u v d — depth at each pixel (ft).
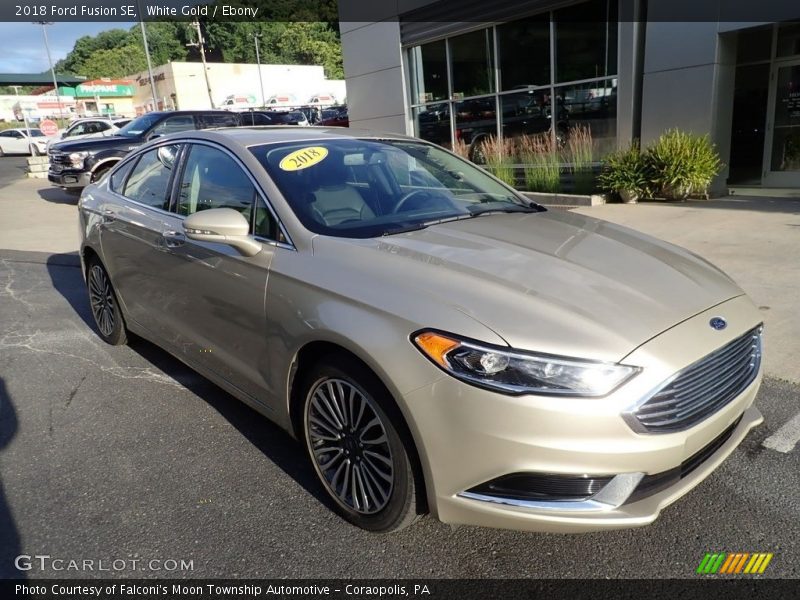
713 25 30.68
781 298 16.51
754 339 8.66
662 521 8.68
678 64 32.40
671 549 8.13
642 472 7.07
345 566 8.03
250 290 9.65
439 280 7.91
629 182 32.30
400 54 48.39
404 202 10.94
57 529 8.89
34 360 15.34
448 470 7.26
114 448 11.09
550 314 7.28
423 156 12.77
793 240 22.12
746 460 9.98
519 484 7.13
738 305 8.54
